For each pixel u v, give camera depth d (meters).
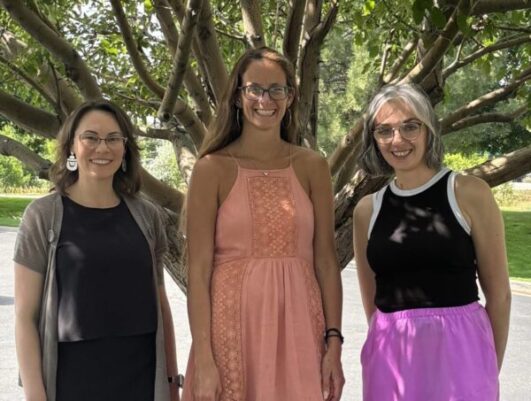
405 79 3.13
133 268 2.40
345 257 3.30
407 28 3.90
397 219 2.57
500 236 2.50
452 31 2.95
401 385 2.48
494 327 2.62
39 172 3.10
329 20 3.44
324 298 2.63
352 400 5.90
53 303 2.33
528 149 3.11
